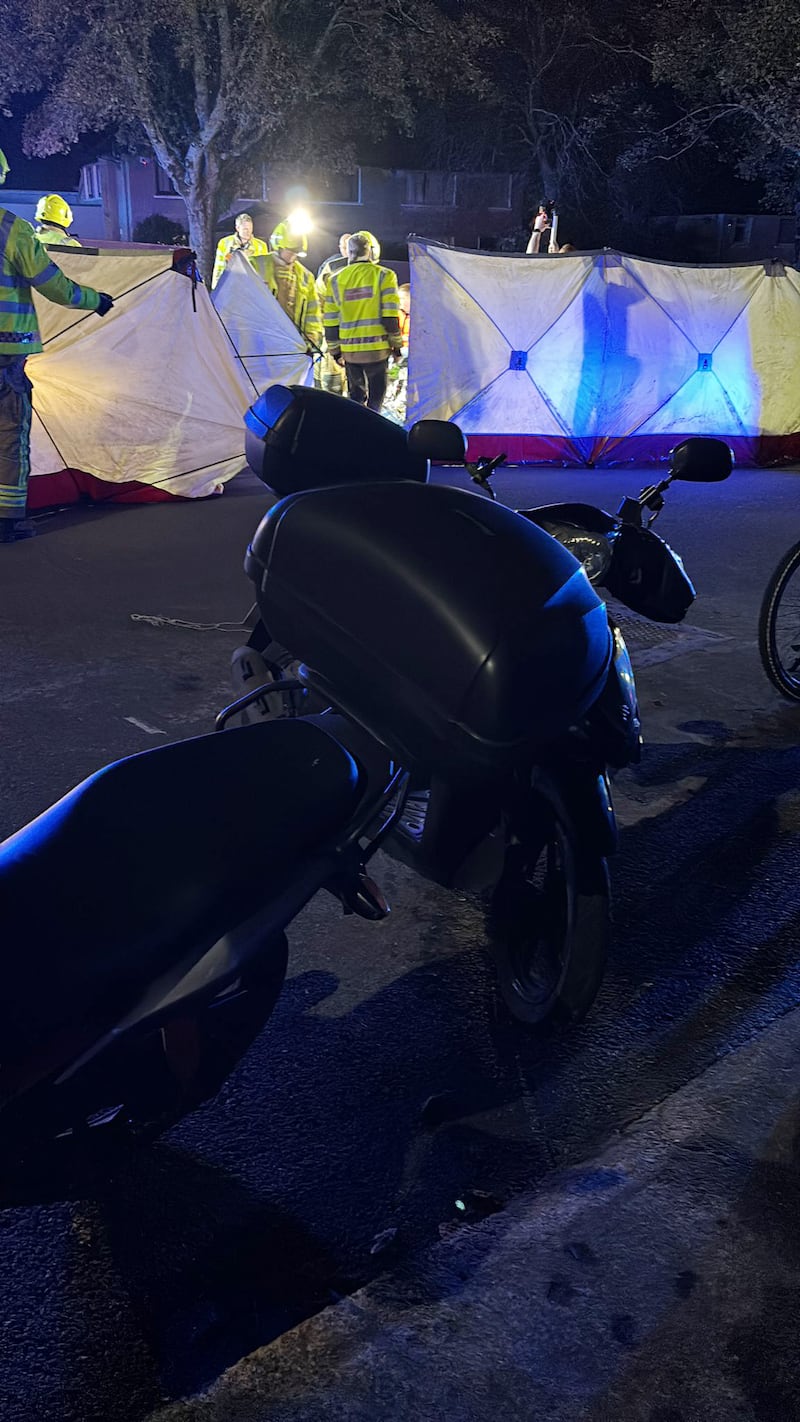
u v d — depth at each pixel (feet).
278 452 10.53
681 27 87.40
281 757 7.18
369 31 89.10
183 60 88.79
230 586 23.91
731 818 14.40
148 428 31.83
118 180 124.36
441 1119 9.12
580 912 9.18
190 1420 6.59
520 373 39.58
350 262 37.88
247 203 115.14
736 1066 9.81
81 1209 8.15
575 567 8.28
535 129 119.85
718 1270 7.64
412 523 8.15
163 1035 6.95
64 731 16.21
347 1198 8.30
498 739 7.79
